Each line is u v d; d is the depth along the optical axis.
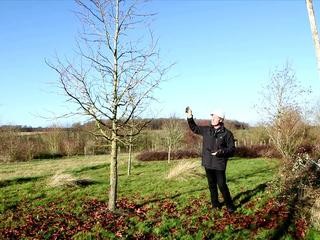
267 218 9.81
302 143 22.17
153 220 10.07
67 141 44.78
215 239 8.74
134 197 13.34
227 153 10.12
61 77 11.29
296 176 12.72
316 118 25.72
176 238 8.83
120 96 10.23
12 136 42.94
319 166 13.23
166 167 23.48
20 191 15.05
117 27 10.27
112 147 10.84
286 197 11.43
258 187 13.55
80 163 30.62
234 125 46.81
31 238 9.09
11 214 11.37
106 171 23.20
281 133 20.47
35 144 43.69
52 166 28.55
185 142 40.53
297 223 9.41
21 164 32.69
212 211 10.62
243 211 10.58
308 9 8.93
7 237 9.21
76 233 9.38
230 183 15.08
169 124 36.16
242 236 8.84
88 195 14.06
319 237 8.70
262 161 25.77
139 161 31.45
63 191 14.82
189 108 10.52
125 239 8.82
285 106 21.19
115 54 10.22
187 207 11.30
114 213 10.69
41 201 13.08
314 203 10.22
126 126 10.77
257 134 38.81
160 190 14.46
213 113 10.34
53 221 10.40
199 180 16.30
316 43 8.85
